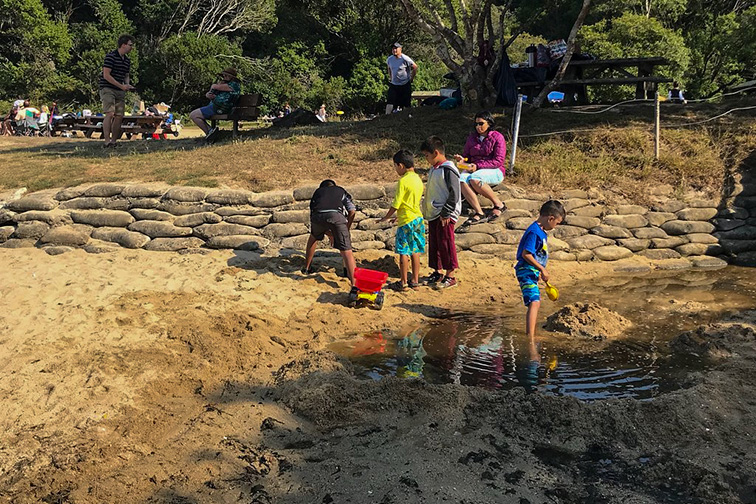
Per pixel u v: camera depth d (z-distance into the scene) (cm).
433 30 1240
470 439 435
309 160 1059
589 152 1041
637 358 572
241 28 4684
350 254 747
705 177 971
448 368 555
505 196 922
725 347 581
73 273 792
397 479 387
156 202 910
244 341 609
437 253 796
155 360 565
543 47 1369
